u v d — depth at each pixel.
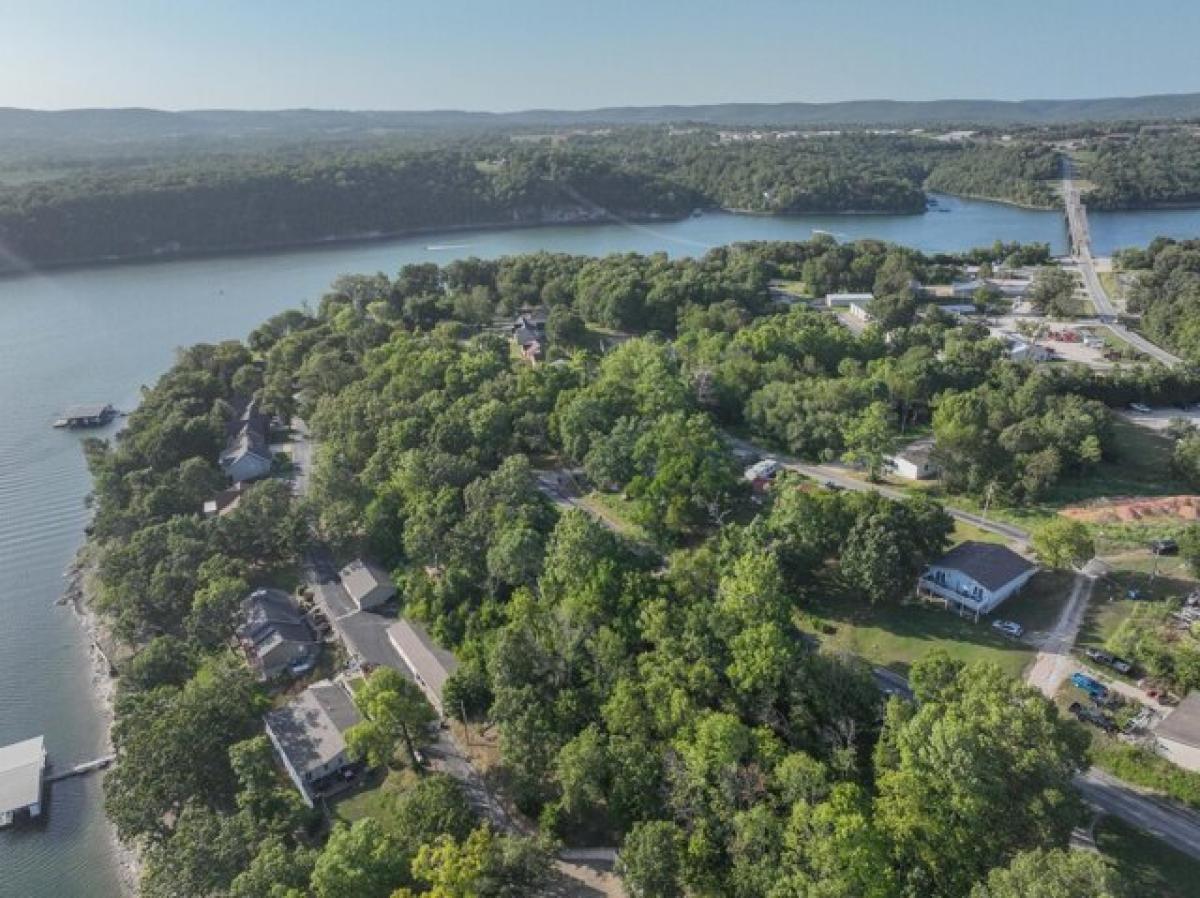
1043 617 98.56
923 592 104.38
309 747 90.81
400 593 118.62
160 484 145.88
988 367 180.00
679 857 68.69
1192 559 101.56
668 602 92.94
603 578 96.06
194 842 74.69
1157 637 88.56
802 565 103.69
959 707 69.38
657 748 78.38
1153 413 172.88
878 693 80.06
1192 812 71.31
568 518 105.56
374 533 126.31
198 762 86.25
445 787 78.75
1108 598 100.69
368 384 176.25
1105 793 73.88
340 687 101.56
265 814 80.88
